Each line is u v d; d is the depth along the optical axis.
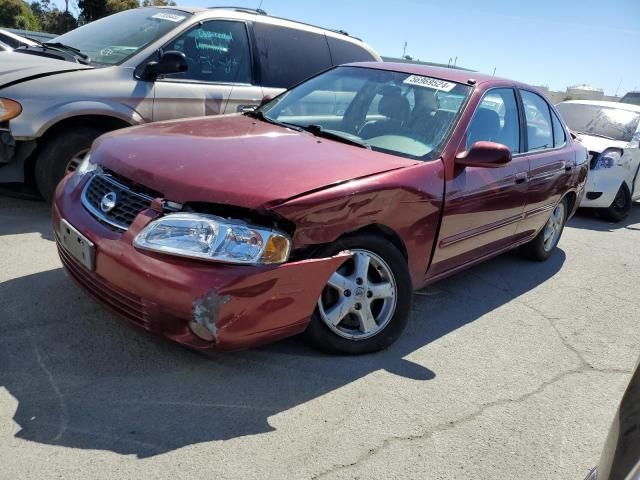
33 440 2.33
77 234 2.92
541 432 2.88
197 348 2.67
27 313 3.27
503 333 3.94
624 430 1.58
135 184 2.91
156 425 2.52
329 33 6.64
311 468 2.39
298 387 2.93
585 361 3.70
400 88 4.15
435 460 2.56
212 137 3.41
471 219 3.85
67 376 2.77
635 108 8.84
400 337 3.66
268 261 2.65
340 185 2.93
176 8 5.64
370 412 2.81
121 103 4.83
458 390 3.13
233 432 2.54
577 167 5.48
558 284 5.11
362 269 3.17
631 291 5.18
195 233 2.61
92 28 5.91
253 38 5.82
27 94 4.46
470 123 3.88
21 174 4.72
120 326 3.24
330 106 4.20
